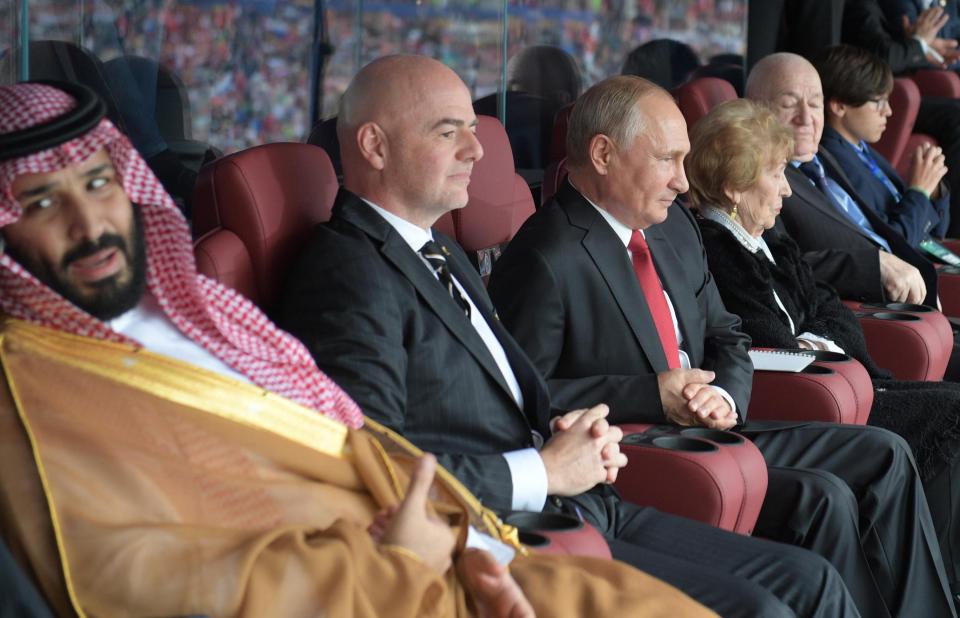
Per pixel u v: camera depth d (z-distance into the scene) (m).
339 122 2.58
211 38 3.64
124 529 1.66
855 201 4.75
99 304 1.88
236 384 1.91
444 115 2.50
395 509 1.86
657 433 2.84
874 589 3.01
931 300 4.59
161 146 3.57
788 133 3.72
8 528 1.67
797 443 3.25
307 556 1.65
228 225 2.46
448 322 2.47
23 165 1.78
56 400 1.78
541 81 4.96
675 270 3.25
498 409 2.54
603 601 1.96
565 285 2.96
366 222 2.46
